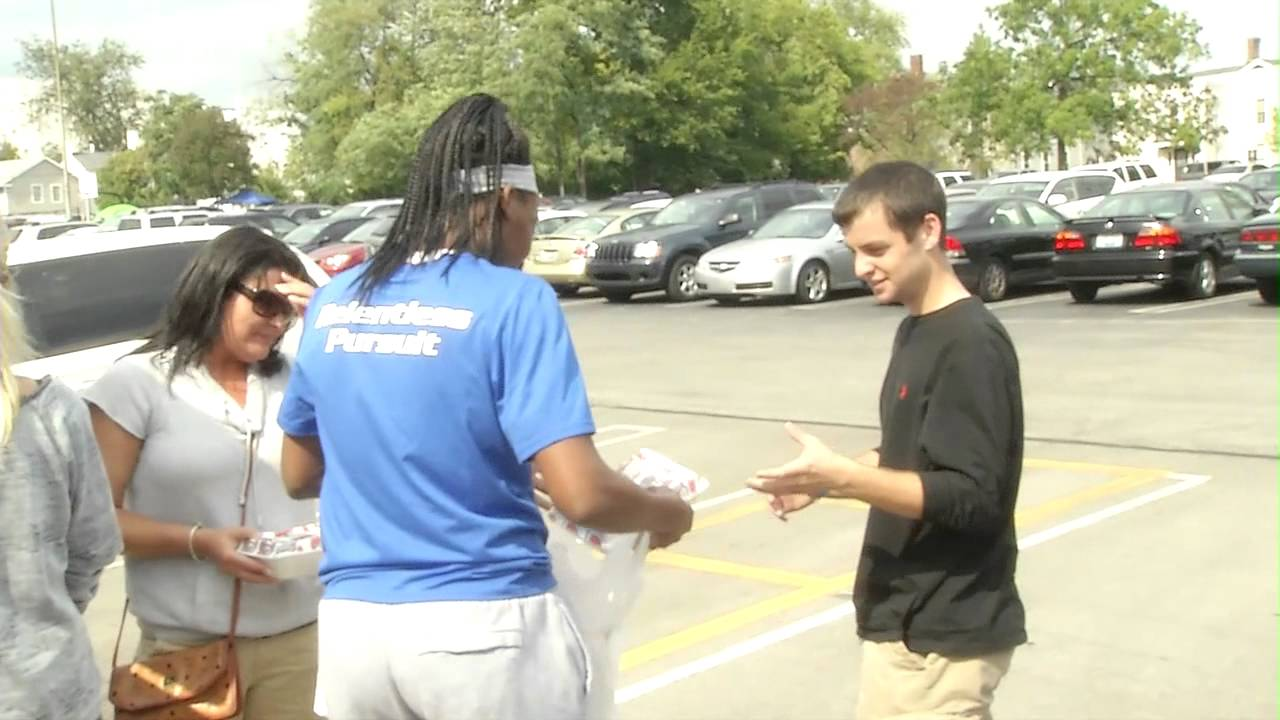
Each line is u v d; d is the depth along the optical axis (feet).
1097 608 18.97
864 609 9.73
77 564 8.40
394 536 7.73
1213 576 20.15
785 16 187.83
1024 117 156.35
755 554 22.88
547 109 154.10
